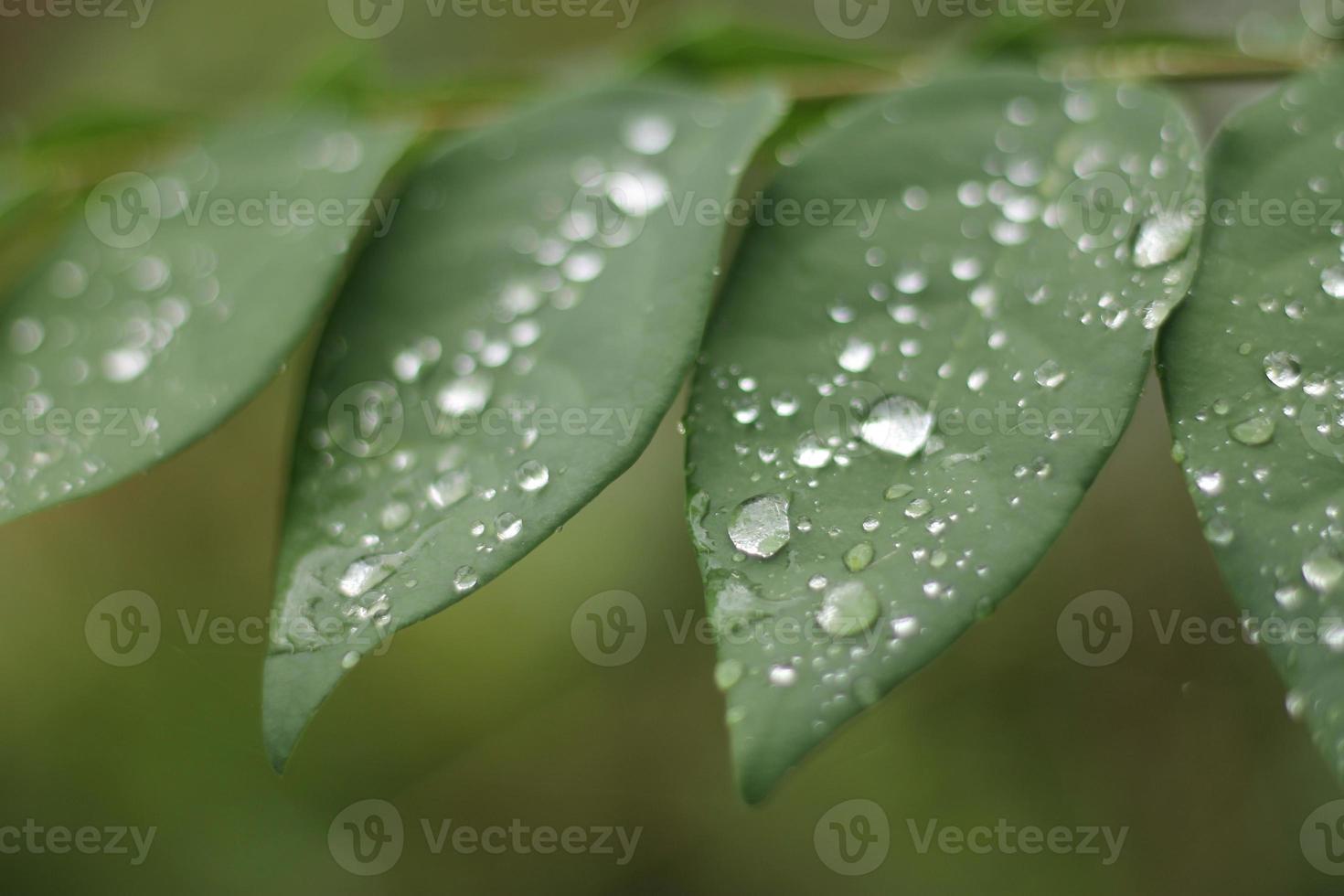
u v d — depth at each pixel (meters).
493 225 0.33
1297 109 0.32
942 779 0.73
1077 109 0.32
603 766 0.77
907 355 0.31
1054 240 0.31
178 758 0.73
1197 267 0.31
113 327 0.33
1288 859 0.68
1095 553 0.71
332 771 0.75
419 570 0.30
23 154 0.36
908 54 0.35
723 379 0.31
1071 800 0.72
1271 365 0.30
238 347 0.32
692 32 0.35
